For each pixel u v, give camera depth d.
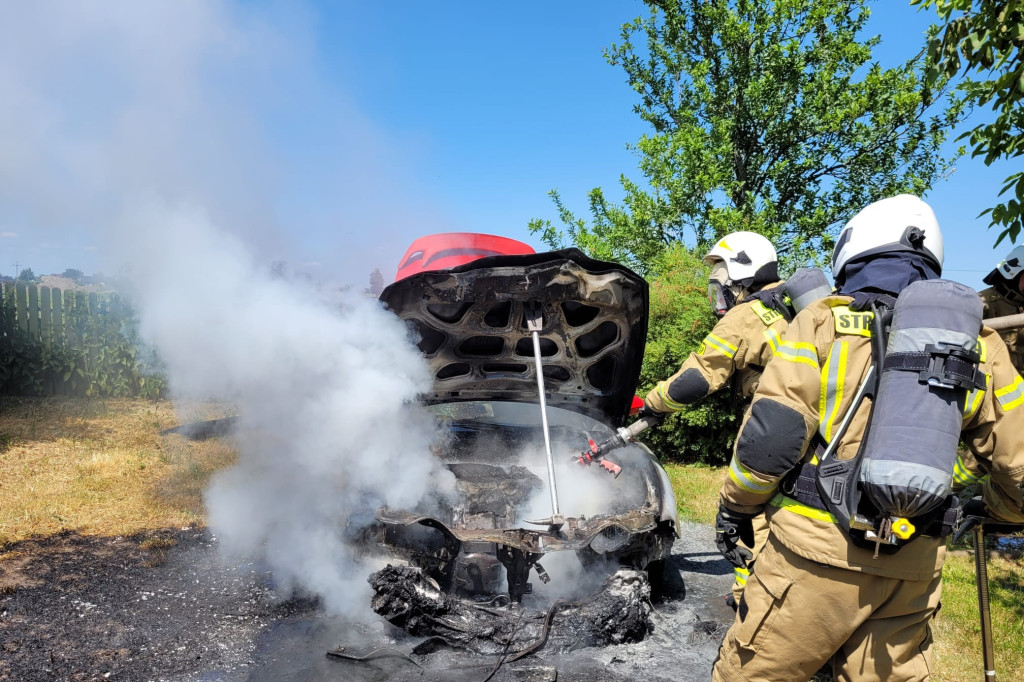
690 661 3.31
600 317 3.91
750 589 2.05
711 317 7.18
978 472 2.07
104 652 3.26
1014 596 4.08
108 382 9.70
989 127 3.74
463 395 4.53
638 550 3.61
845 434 1.85
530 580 3.73
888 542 1.73
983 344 1.83
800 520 1.90
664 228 10.59
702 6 11.00
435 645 3.28
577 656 3.31
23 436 7.25
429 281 3.62
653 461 4.23
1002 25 3.47
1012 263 4.23
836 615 1.87
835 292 2.20
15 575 4.13
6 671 3.06
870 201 10.48
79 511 5.29
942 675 3.15
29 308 9.65
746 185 11.02
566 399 4.62
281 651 3.30
